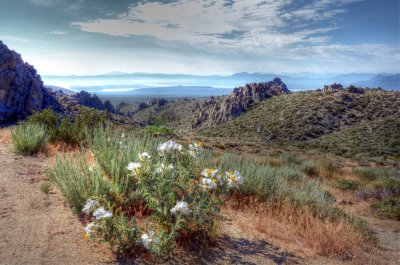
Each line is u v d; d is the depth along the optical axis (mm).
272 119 90562
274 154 28047
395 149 44688
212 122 127562
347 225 5793
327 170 16188
